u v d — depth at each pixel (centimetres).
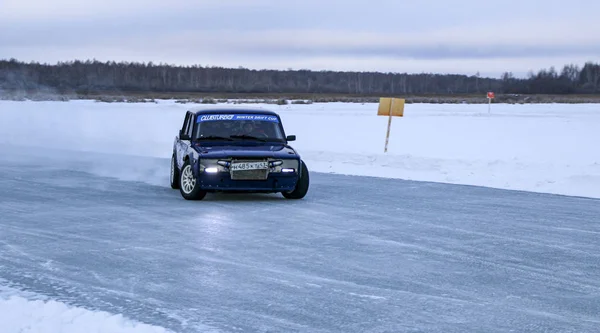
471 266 757
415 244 871
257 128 1303
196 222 1009
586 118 4731
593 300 627
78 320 537
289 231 948
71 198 1248
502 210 1148
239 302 611
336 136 3139
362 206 1180
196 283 673
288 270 730
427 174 1678
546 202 1244
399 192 1362
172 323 549
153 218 1040
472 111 6109
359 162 1917
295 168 1203
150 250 820
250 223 1006
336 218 1057
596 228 992
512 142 2822
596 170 1633
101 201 1212
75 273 708
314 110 5997
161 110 5338
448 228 983
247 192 1219
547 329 543
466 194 1341
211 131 1285
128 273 710
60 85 12619
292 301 615
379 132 3381
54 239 881
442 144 2728
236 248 836
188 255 795
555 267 756
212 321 555
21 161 1931
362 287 666
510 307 602
